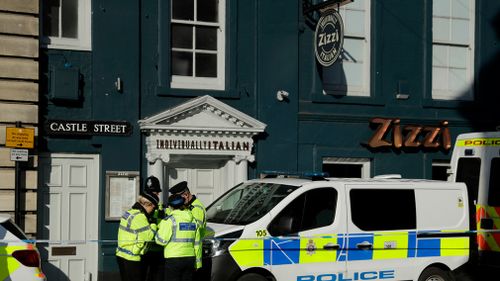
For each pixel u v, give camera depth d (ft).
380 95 63.93
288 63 60.54
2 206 50.03
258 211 43.29
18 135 50.26
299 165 60.85
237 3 59.16
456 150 57.00
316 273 42.78
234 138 57.77
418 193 46.88
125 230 41.19
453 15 68.03
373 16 64.39
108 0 54.95
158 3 56.70
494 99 68.13
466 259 47.96
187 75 58.44
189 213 40.19
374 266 44.57
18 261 37.27
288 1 60.70
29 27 51.19
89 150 54.19
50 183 53.36
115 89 54.90
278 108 60.18
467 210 48.47
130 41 55.47
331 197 44.16
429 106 65.46
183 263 39.83
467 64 68.39
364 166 63.82
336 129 62.28
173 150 55.77
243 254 41.04
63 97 52.90
